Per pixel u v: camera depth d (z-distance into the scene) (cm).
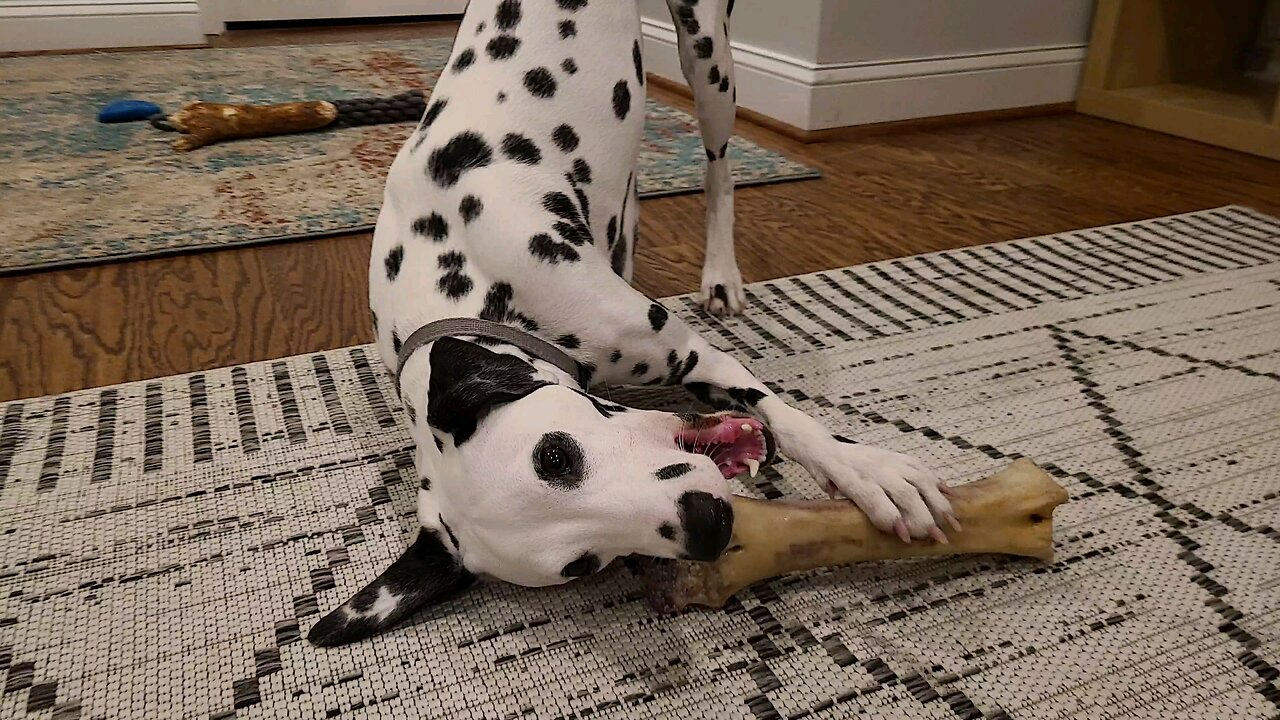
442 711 95
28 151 278
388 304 120
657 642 102
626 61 142
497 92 130
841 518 104
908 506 104
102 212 230
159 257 207
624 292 121
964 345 163
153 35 444
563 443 90
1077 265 198
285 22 503
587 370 120
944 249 210
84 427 142
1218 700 93
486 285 116
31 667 101
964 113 330
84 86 356
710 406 136
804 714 93
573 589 110
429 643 103
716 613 106
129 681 99
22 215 227
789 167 269
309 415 145
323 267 203
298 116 295
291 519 122
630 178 145
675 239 217
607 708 95
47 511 124
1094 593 107
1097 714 92
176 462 134
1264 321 170
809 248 212
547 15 136
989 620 104
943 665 98
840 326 171
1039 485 107
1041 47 336
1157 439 135
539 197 121
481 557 95
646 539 88
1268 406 143
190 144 280
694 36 156
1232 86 341
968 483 117
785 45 308
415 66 393
